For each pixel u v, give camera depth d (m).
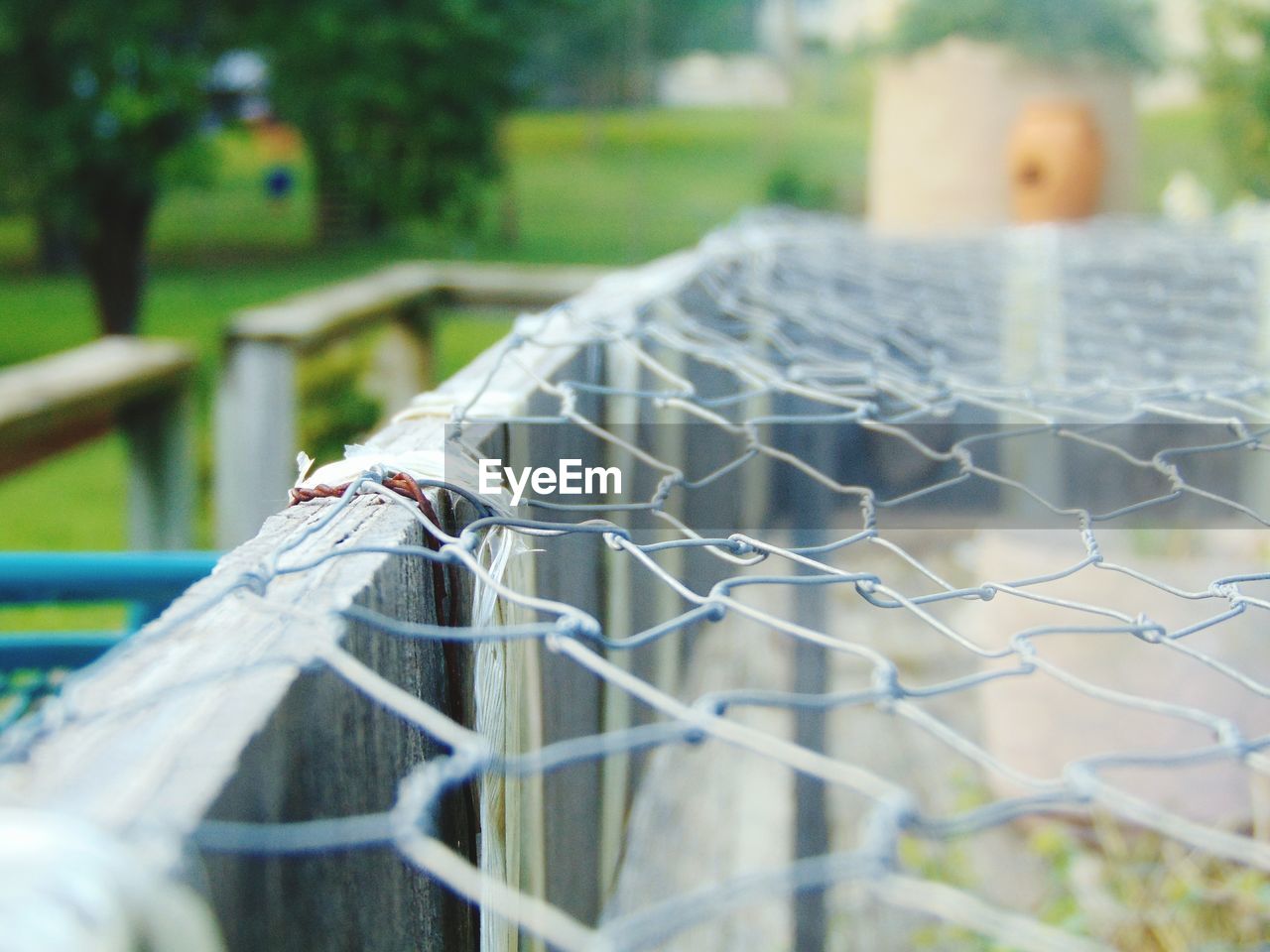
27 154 11.30
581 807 1.47
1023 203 4.59
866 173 22.50
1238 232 3.07
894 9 4.78
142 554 1.57
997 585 0.86
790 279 2.64
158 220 21.97
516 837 1.07
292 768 0.58
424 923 0.82
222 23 12.42
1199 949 2.21
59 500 6.32
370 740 0.70
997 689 2.81
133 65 11.23
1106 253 2.84
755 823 2.90
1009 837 2.77
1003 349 2.19
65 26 10.73
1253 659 2.54
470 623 0.95
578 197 23.64
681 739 0.53
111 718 0.54
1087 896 2.42
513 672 1.05
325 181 19.05
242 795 0.52
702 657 3.44
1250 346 2.26
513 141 28.39
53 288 16.39
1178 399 1.42
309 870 0.59
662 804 3.00
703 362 2.03
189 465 3.49
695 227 21.33
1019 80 4.57
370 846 0.70
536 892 1.18
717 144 28.38
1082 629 0.78
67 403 2.87
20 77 11.10
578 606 1.38
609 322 1.55
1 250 20.11
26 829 0.42
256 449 3.63
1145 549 2.73
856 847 2.74
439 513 0.94
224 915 0.49
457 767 0.50
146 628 0.64
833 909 2.63
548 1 15.59
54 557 1.56
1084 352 2.17
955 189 4.71
